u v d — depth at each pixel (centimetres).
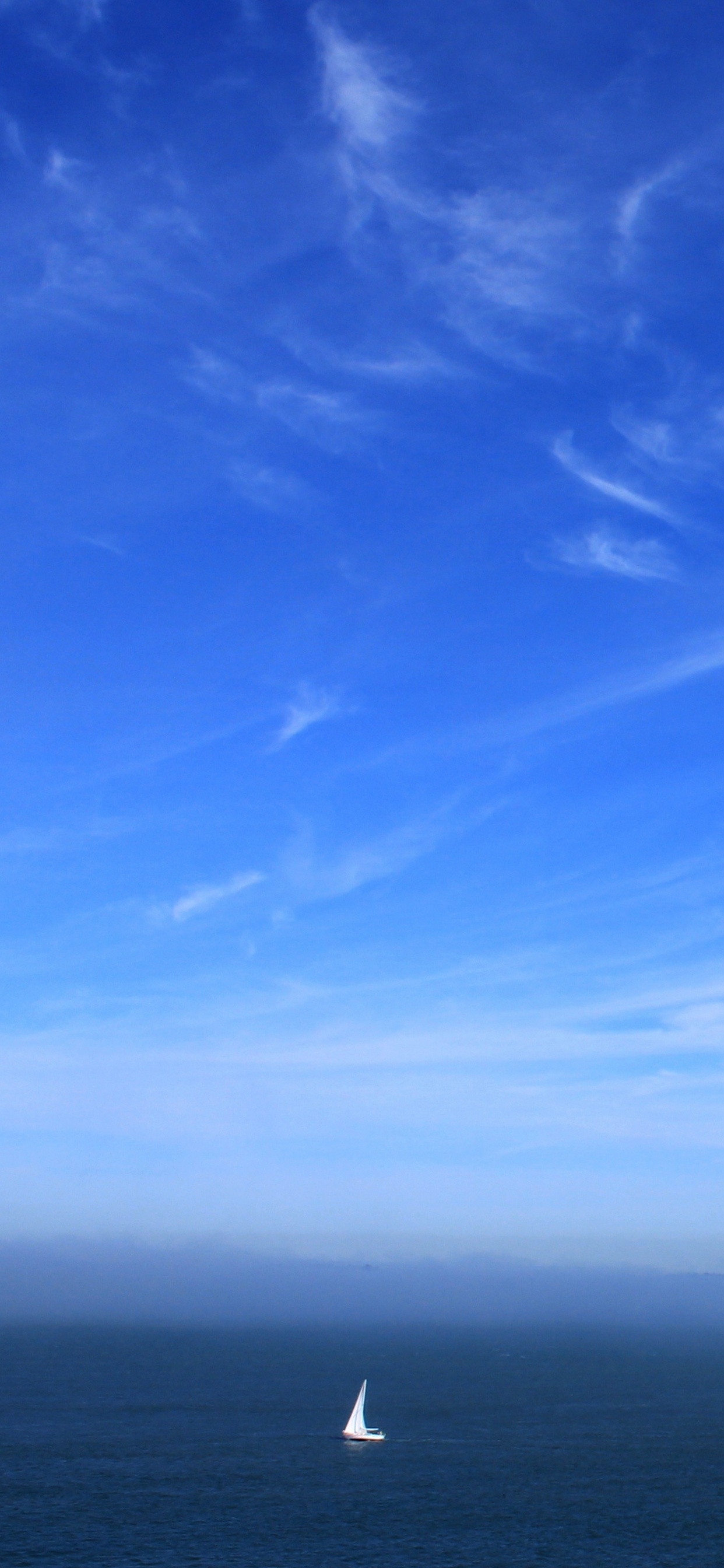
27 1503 13338
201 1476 15225
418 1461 16738
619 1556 11631
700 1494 14675
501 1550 11744
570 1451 18100
